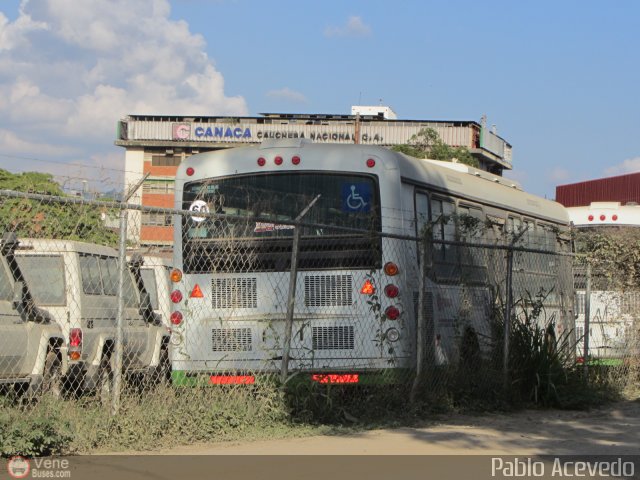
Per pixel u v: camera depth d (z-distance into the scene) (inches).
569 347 547.8
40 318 396.8
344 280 435.2
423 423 410.0
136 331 470.0
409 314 437.1
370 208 442.0
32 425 300.5
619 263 585.3
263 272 443.5
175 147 3112.7
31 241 402.3
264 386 388.8
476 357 486.9
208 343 442.6
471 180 548.7
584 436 381.1
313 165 450.9
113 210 366.9
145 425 334.3
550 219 680.4
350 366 428.5
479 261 514.9
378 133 3115.2
